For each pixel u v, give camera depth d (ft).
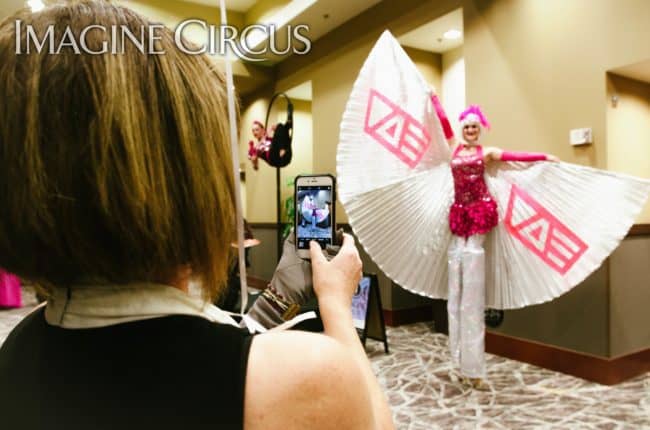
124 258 1.02
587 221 8.62
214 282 1.20
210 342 1.03
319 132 18.79
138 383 0.98
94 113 1.00
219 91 1.25
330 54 18.06
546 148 10.66
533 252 9.12
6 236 1.03
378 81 10.20
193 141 1.11
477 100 12.19
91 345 1.03
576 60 10.07
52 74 1.02
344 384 1.01
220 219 1.17
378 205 9.90
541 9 10.72
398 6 14.83
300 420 0.97
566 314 10.34
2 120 1.02
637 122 10.25
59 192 0.98
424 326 15.17
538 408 8.40
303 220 2.13
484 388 9.45
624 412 8.15
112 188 0.99
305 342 1.05
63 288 1.09
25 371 1.06
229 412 0.96
